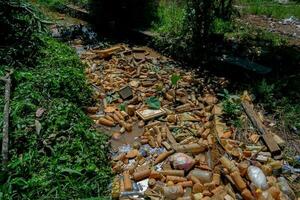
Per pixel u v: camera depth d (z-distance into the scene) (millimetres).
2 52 5324
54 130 3879
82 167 3527
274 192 3279
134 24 7738
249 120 4406
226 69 5922
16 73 4770
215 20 7066
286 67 5789
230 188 3461
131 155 4055
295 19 8414
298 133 4277
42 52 5738
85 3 9000
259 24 7969
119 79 5711
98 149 3900
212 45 6527
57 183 3289
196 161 3838
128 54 6840
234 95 4988
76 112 4367
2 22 5812
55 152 3641
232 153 3805
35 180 3271
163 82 5625
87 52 6953
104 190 3477
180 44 6516
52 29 8141
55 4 9516
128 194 3486
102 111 5000
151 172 3697
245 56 6195
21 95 4391
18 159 3479
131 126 4594
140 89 5445
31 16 6160
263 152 3879
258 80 5438
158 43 6898
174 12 7871
